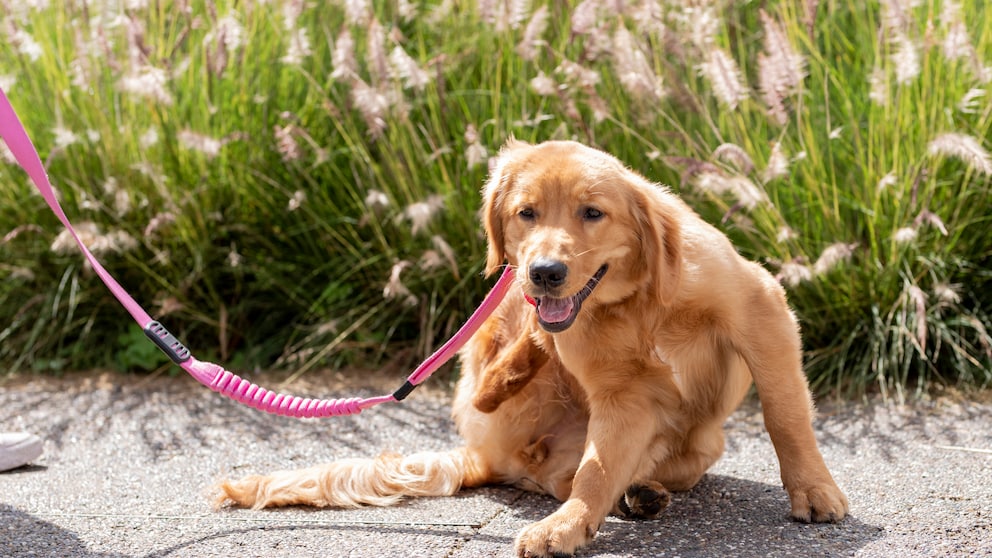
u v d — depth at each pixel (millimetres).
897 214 5258
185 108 6344
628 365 3506
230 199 6461
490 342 4086
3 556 3230
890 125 5473
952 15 5102
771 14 6125
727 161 5414
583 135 5723
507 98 6082
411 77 5480
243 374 6020
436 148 6121
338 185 6336
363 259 6191
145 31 6305
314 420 5066
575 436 3908
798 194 5629
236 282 6352
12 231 6219
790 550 3096
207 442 4754
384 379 5820
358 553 3184
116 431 4953
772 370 3430
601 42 5473
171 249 6344
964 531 3225
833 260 4918
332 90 6270
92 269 6285
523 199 3479
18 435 4414
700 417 3686
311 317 6320
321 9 6414
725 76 4883
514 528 3445
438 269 6047
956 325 5441
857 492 3701
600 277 3436
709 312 3443
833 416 4863
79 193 6234
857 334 5398
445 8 6102
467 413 4105
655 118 5711
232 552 3227
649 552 3125
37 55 5828
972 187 5480
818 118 5707
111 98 6367
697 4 5484
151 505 3820
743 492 3760
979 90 5094
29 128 6383
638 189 3469
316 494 3744
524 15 5688
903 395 5004
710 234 3576
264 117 6168
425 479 3875
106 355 6176
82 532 3465
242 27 6000
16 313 6363
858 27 5910
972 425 4559
